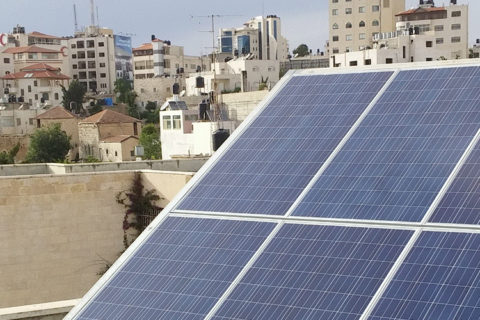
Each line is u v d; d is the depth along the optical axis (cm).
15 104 14100
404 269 1408
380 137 1783
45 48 19138
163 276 1694
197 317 1524
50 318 2123
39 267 3241
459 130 1669
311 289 1469
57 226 3259
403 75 1961
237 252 1661
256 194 1820
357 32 16412
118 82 18112
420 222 1497
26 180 3212
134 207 3356
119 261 1820
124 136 11844
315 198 1705
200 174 2019
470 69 1838
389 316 1330
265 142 2006
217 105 6291
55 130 11788
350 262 1488
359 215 1595
